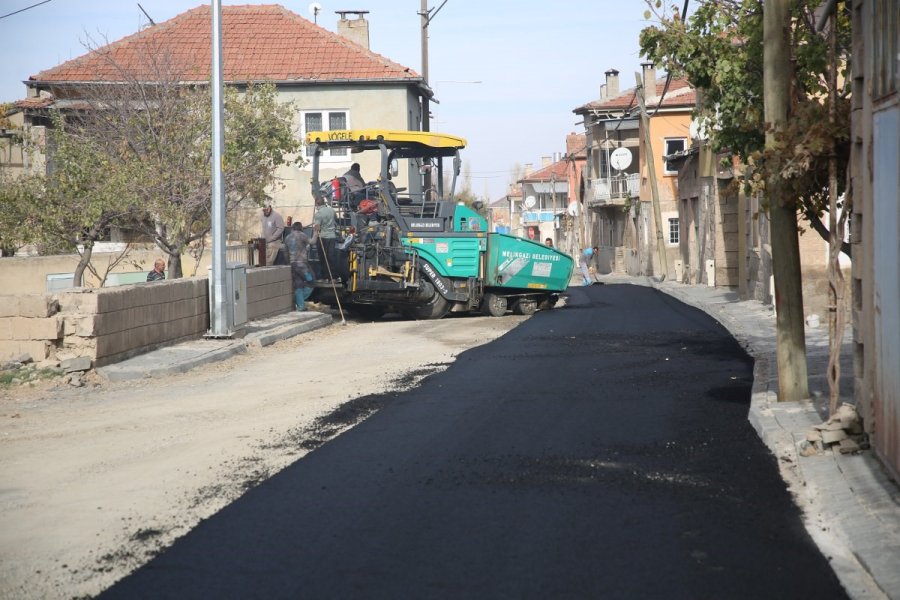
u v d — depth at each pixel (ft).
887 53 23.39
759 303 80.74
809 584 17.69
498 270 79.30
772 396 35.14
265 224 87.56
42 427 35.65
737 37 44.11
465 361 49.37
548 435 30.81
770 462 26.50
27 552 20.76
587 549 19.75
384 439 30.94
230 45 115.55
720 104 44.78
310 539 20.88
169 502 24.39
